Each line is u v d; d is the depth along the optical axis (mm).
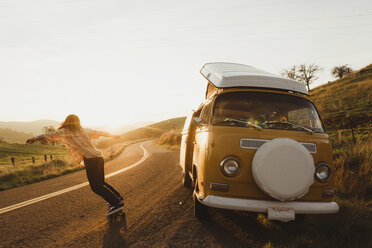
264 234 3430
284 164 2867
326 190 3262
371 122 16609
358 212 3861
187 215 4281
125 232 3543
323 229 3488
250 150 3164
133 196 5766
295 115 3857
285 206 3041
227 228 3656
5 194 6613
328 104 27875
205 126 3771
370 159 6133
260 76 3836
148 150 27078
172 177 8375
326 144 3385
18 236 3459
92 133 4141
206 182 3266
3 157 48250
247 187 3141
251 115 3740
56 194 6137
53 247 3094
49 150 69750
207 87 5305
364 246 2959
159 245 3104
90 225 3855
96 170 3873
